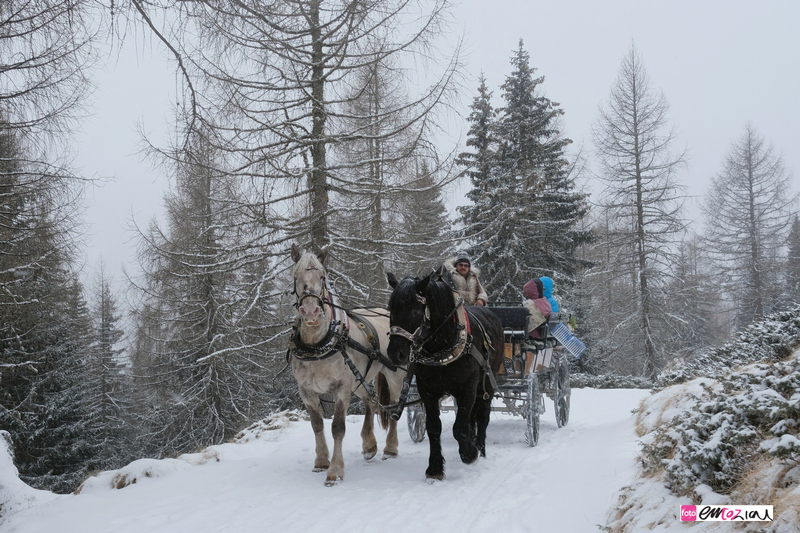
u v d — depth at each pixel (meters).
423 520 5.00
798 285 40.81
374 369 7.25
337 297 6.93
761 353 8.91
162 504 5.96
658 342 27.81
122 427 31.03
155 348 20.25
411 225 13.61
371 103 12.38
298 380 6.63
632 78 28.39
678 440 4.69
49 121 9.37
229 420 19.45
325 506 5.53
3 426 18.77
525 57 28.59
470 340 6.34
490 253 24.98
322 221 12.12
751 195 37.41
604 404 12.89
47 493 7.65
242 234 12.02
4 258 12.06
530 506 5.21
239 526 5.06
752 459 3.89
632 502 4.30
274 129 10.99
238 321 11.96
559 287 26.03
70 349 22.50
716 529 3.30
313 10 10.89
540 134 28.11
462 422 6.36
